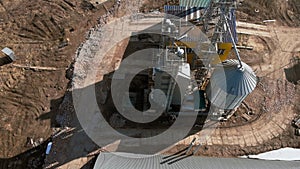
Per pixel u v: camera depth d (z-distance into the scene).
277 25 31.45
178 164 20.67
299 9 32.75
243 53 29.17
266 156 23.34
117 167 19.30
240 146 23.75
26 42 28.56
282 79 27.75
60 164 22.22
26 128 23.95
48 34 29.16
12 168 22.12
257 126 24.88
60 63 27.52
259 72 28.08
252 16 31.91
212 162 20.97
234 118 25.22
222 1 20.52
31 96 25.53
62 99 25.52
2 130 23.73
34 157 22.72
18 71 26.80
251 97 26.48
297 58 29.08
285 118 25.47
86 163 22.31
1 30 29.11
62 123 24.28
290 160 22.61
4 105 24.98
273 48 29.72
